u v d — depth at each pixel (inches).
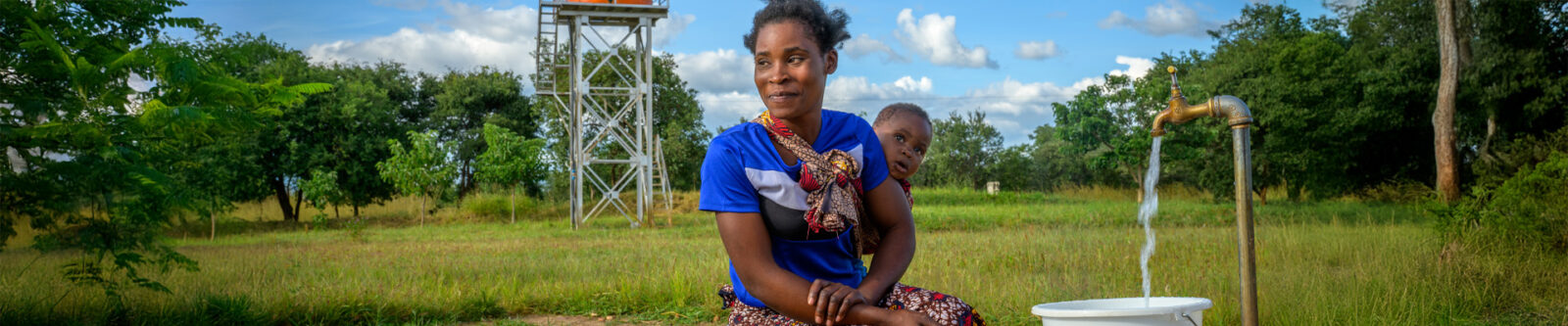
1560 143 759.1
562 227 1047.0
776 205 85.7
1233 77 1210.0
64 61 285.1
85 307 321.4
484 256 577.0
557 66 1072.8
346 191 1451.8
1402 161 1267.2
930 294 88.1
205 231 1026.1
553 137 1648.6
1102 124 1165.1
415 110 1823.3
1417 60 1135.0
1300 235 551.2
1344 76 1157.1
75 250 321.4
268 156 1424.7
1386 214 914.7
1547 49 1018.1
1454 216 387.9
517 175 1293.1
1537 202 362.6
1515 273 327.3
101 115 299.4
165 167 348.5
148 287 323.6
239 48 352.8
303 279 412.5
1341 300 289.0
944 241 608.4
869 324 81.4
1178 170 1590.8
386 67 1823.3
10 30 297.9
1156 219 909.8
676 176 1656.0
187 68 295.9
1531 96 1016.9
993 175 1946.4
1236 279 338.6
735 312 93.4
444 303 343.9
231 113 304.7
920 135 99.1
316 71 1492.4
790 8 86.2
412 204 1444.4
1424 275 330.0
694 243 694.5
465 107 1809.8
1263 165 1191.6
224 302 317.4
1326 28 1365.7
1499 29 1008.2
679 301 350.0
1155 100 1134.4
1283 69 1168.2
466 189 1779.0
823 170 85.5
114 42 313.9
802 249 87.8
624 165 1579.7
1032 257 469.1
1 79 297.6
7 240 316.2
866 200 91.4
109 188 305.1
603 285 387.5
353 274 441.4
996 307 312.3
